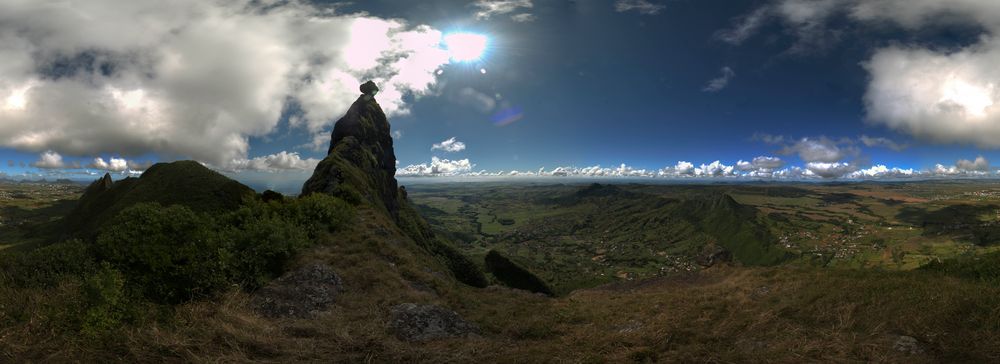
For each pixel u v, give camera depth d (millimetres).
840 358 7672
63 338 7566
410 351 9375
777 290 14734
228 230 16922
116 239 12195
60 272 10930
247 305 11930
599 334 11172
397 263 20094
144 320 9109
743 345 9242
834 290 12328
